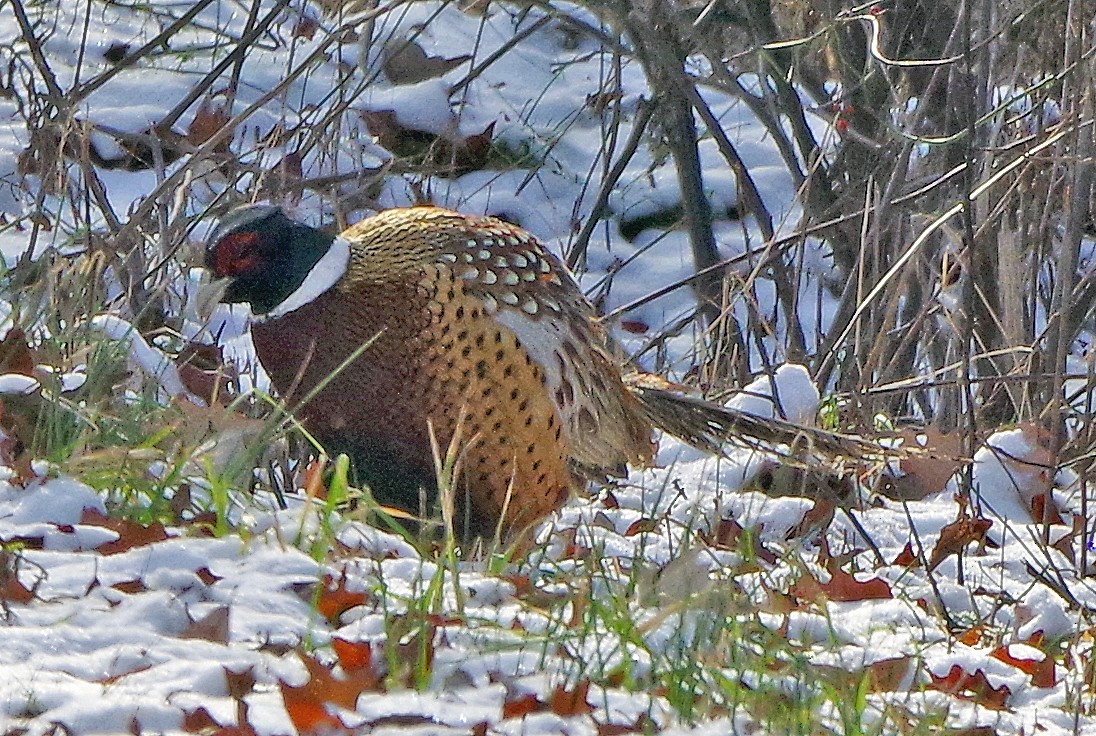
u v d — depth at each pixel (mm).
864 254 13016
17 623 5852
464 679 5891
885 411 13266
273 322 8508
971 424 10164
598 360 9281
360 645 5824
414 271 8477
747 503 9859
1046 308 13664
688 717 5875
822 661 6980
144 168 15469
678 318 15984
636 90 18719
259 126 16125
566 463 9156
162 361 9695
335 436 8680
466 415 8594
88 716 5184
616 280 17078
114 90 16344
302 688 5430
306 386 8594
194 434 8125
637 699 5969
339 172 15516
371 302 8461
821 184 14656
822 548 9164
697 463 10680
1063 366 10125
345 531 7449
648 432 9891
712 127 14844
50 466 7414
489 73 18609
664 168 18250
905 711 6426
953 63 11828
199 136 15398
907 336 12391
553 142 17188
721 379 12953
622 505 10023
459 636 6203
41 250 12977
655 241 16500
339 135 15070
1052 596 8609
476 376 8562
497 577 7188
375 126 16812
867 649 7227
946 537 9273
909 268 11883
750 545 8383
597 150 18234
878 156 13914
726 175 18078
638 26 14422
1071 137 11445
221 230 8469
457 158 17500
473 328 8531
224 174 14266
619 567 7785
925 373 14008
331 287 8461
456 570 6676
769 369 11836
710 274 15695
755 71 15477
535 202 17531
